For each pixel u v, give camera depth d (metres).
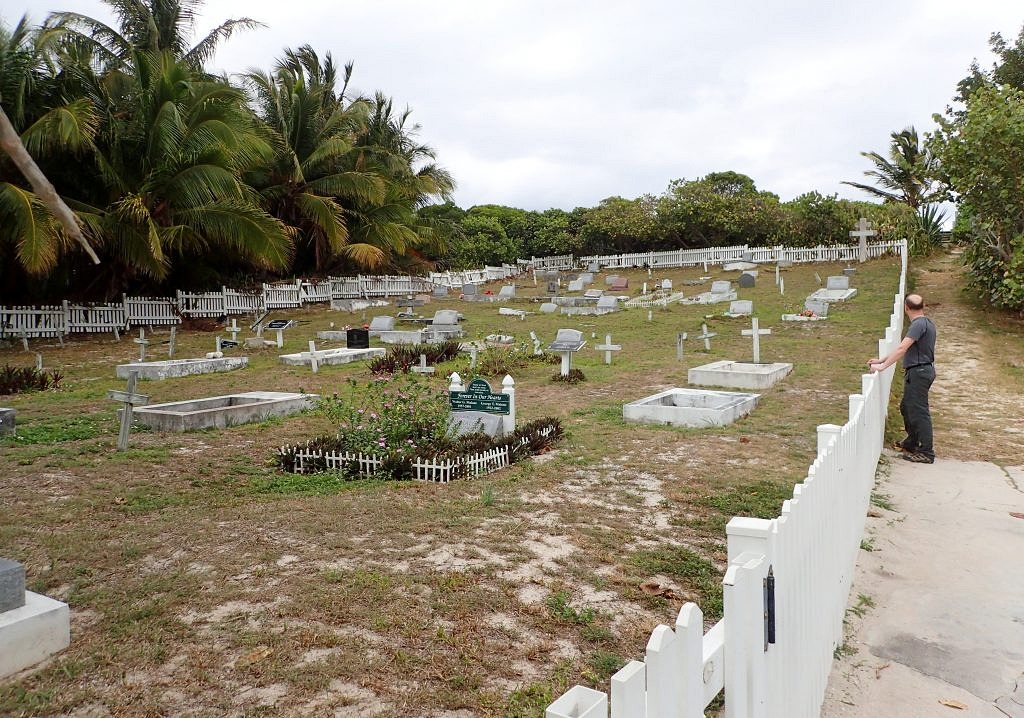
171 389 14.38
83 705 3.30
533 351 18.86
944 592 5.12
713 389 13.48
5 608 3.72
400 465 7.75
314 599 4.41
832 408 11.46
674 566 5.09
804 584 3.20
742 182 57.94
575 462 8.28
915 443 9.11
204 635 3.98
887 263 36.44
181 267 29.78
